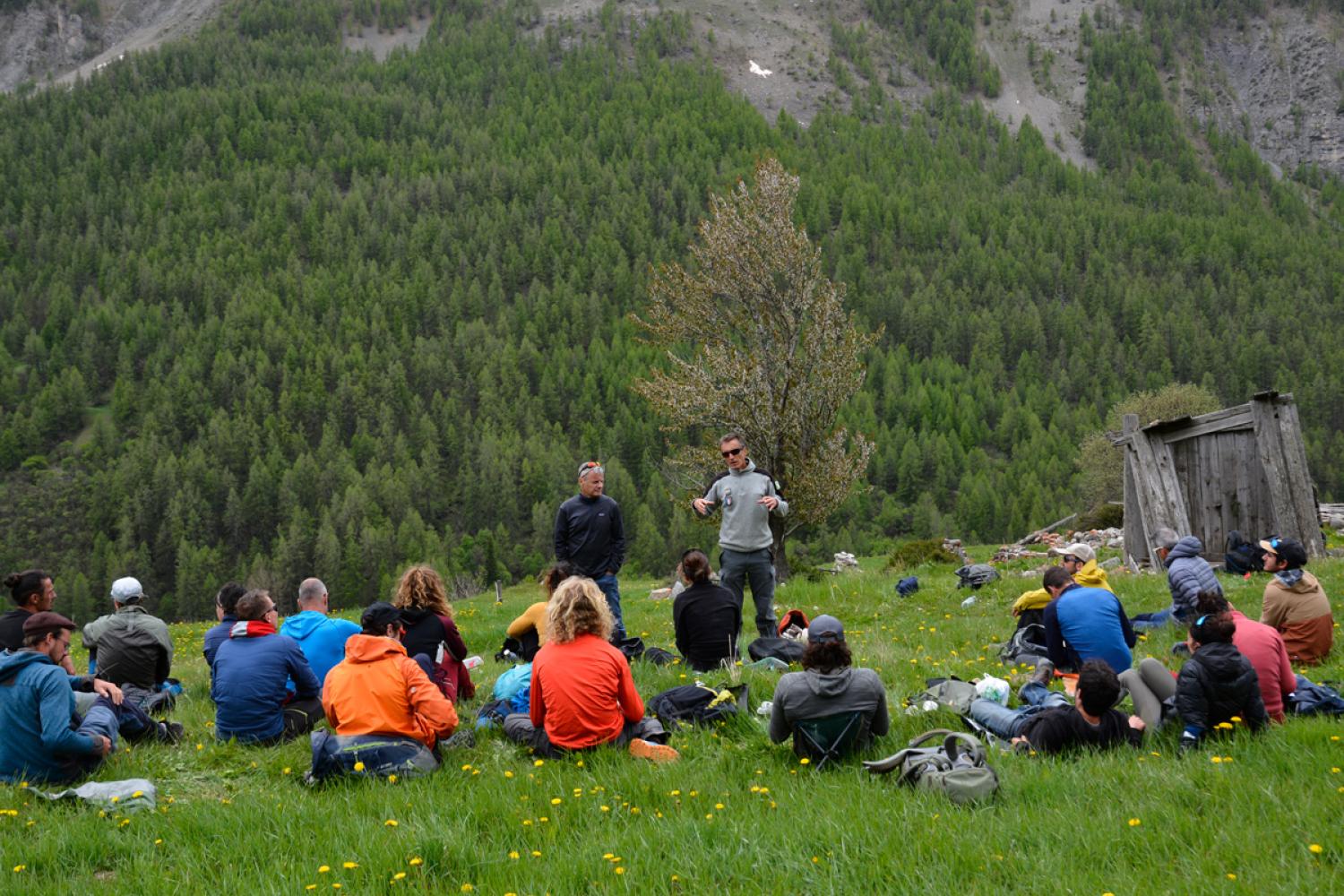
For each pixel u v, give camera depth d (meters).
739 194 27.45
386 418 170.62
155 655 10.04
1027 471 148.88
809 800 6.34
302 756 7.93
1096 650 9.50
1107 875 4.95
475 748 8.03
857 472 26.39
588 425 166.38
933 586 19.28
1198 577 12.29
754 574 11.81
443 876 5.46
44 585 9.38
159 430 168.75
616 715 7.79
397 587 9.70
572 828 6.07
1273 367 178.50
